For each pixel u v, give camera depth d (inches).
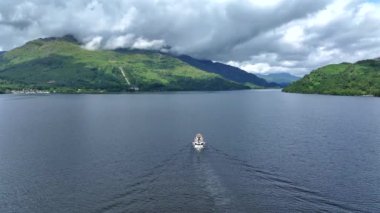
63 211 2573.8
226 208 2583.7
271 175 3356.3
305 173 3435.0
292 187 3026.6
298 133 5767.7
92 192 2913.4
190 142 4963.1
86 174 3393.2
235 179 3216.0
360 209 2605.8
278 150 4446.4
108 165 3703.3
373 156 4143.7
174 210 2551.7
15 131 5954.7
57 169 3570.4
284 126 6624.0
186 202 2682.1
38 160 3937.0
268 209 2576.3
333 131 5984.3
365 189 3006.9
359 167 3666.3
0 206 2672.2
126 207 2613.2
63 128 6309.1
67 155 4158.5
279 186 3046.3
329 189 2994.6
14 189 3009.4
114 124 6889.8
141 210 2564.0
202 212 2522.1
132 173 3408.0
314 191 2940.5
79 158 4015.8
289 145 4758.9
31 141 5012.3
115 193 2881.4
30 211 2586.1
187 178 3235.7
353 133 5772.6
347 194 2888.8
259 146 4687.5
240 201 2706.7
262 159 3973.9
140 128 6338.6
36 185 3100.4
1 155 4173.2
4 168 3619.6
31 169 3580.2
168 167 3609.7
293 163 3809.1
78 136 5433.1
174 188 2972.4
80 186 3058.6
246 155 4163.4
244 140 5118.1
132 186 3034.0
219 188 2970.0
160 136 5472.4
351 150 4453.7
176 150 4424.2
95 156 4101.9
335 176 3351.4
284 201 2723.9
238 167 3622.0
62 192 2928.2
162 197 2783.0
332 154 4237.2
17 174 3415.4
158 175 3334.2
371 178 3297.2
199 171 3457.2
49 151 4370.1
